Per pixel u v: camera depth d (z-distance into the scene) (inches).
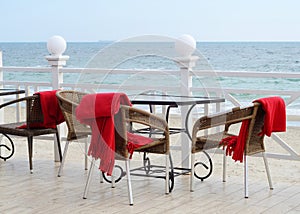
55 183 197.8
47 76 893.8
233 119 177.0
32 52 1178.0
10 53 1179.9
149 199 176.9
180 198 178.2
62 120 220.1
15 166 227.5
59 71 240.7
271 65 1002.1
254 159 290.2
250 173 248.5
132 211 163.5
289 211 163.9
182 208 166.7
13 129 215.9
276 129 185.5
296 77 204.4
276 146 337.1
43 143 319.6
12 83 253.4
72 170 219.6
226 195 182.1
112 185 191.6
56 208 166.4
